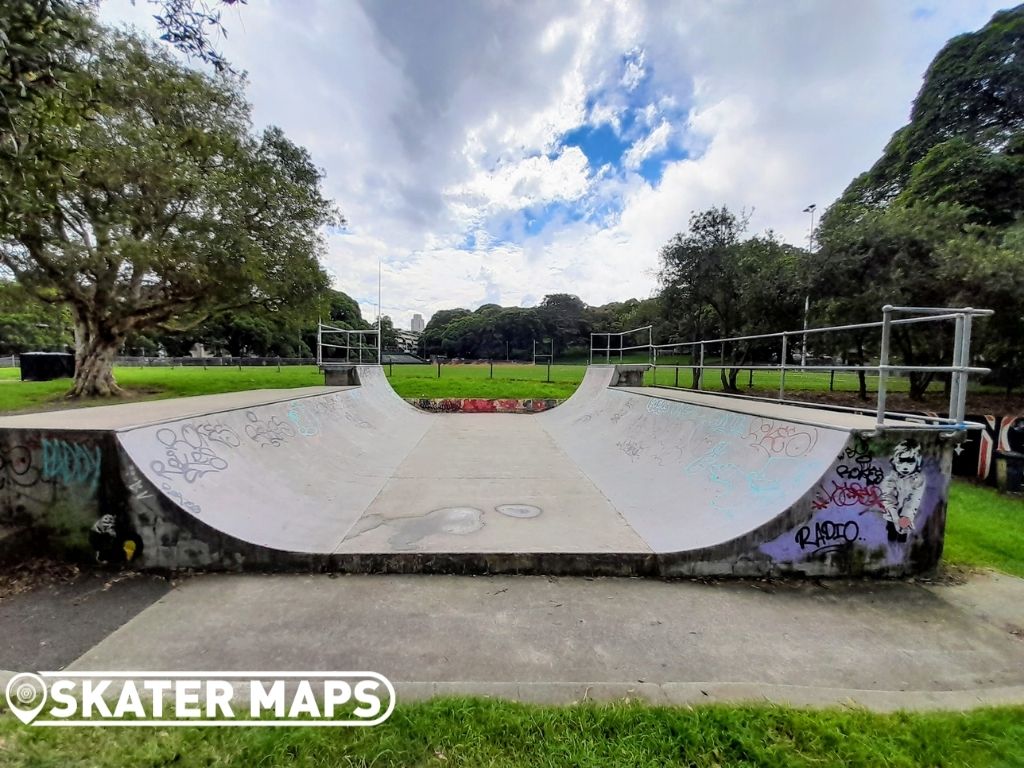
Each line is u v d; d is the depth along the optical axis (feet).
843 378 55.36
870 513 10.53
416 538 11.59
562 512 13.73
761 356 47.24
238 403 17.29
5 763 4.94
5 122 8.54
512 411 41.32
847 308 33.50
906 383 48.85
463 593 9.64
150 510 10.46
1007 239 31.01
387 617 8.64
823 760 5.15
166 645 7.62
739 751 5.23
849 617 8.88
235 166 38.78
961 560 11.50
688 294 42.29
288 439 17.53
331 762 5.05
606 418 27.43
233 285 38.68
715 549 10.49
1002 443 18.94
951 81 53.11
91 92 11.53
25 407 35.58
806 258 35.37
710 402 18.95
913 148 56.39
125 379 54.54
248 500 12.38
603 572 10.55
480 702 5.99
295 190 41.37
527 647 7.73
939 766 5.09
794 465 11.57
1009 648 7.91
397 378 55.11
